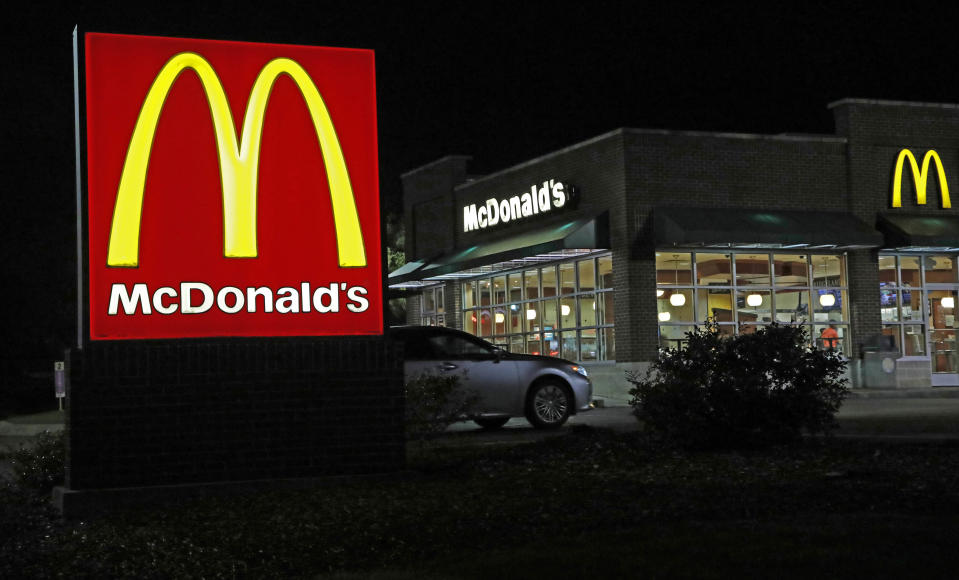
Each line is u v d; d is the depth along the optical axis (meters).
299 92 10.58
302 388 10.41
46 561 7.76
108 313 9.95
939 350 30.06
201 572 7.16
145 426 9.96
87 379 9.84
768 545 6.79
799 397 11.95
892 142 29.38
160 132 10.18
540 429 18.12
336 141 10.63
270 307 10.38
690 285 27.66
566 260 30.06
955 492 8.83
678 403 11.97
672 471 10.58
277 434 10.31
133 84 10.13
